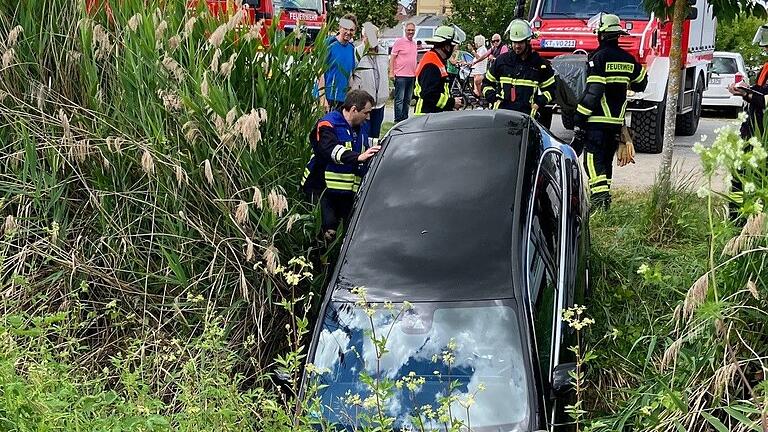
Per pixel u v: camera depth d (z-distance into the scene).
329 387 4.36
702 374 4.13
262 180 5.98
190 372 4.48
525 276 4.63
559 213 5.32
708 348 4.13
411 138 5.60
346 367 4.42
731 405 3.88
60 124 5.78
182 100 5.68
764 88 7.12
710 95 17.73
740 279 3.99
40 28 6.14
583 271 5.54
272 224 5.59
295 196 6.41
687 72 13.53
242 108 6.32
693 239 7.18
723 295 4.04
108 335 5.50
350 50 9.49
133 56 6.02
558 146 6.06
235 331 5.54
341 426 4.16
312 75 6.80
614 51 8.12
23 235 5.68
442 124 5.71
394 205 5.09
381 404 3.93
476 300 4.53
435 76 9.02
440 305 4.54
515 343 4.36
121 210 5.75
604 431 4.29
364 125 6.75
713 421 3.69
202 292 5.61
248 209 5.62
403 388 4.26
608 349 5.34
